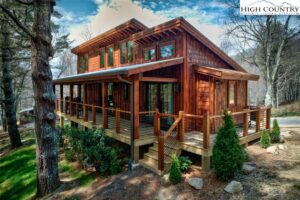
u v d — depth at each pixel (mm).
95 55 17297
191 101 9648
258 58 24172
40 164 7484
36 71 7305
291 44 22078
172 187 6254
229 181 5898
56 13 13555
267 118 10141
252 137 8930
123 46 13977
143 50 11844
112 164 7891
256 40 21906
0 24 12117
